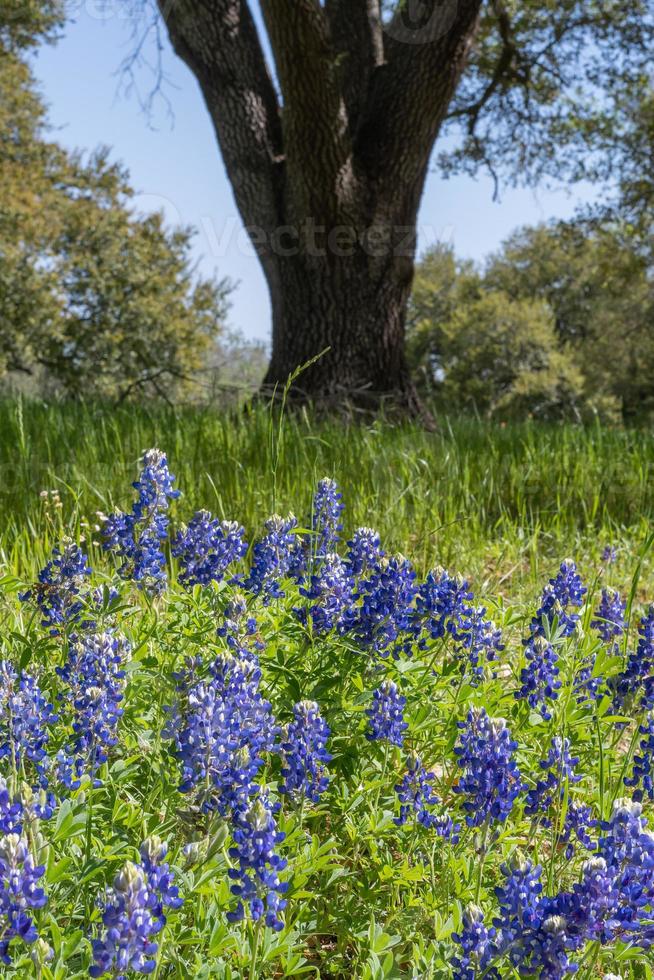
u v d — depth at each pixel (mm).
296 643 3152
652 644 3125
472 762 2250
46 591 3084
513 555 5898
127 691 2744
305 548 3693
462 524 6074
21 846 1637
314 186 10086
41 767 2246
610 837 1929
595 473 7312
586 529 6527
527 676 2945
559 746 2586
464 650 3221
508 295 59688
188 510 5672
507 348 51594
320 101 9547
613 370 49688
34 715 2279
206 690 2309
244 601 3100
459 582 3186
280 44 9211
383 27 11852
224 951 2016
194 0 10188
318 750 2312
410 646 3139
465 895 2322
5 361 25469
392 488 6117
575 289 57469
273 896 1866
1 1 24078
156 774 2521
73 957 1896
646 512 6996
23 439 5672
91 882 2088
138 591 3961
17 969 1753
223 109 10570
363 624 2957
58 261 26672
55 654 3059
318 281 10547
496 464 7195
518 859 1948
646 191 21750
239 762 2119
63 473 5824
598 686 3168
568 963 1822
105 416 7645
